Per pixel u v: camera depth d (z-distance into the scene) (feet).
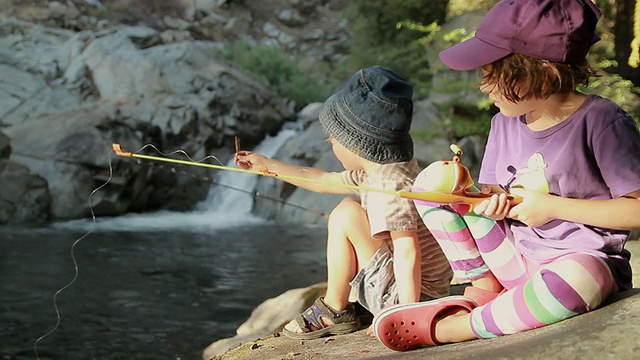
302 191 41.16
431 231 9.33
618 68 41.04
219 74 50.01
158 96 46.96
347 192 11.34
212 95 47.88
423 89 42.83
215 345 16.81
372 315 11.81
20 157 39.24
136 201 41.52
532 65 8.30
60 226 36.37
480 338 8.54
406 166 10.33
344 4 73.67
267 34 68.69
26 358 17.80
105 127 41.50
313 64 65.10
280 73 59.82
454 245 9.18
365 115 10.24
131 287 24.56
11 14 58.13
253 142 48.60
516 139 9.27
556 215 8.26
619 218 8.14
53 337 19.35
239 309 22.27
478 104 38.50
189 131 45.32
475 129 39.55
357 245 10.64
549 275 8.07
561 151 8.70
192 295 23.75
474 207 8.49
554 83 8.34
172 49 50.80
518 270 8.95
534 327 8.11
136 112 45.03
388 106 10.24
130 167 40.68
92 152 39.99
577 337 7.32
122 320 20.93
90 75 48.65
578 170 8.61
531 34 8.26
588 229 8.54
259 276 26.61
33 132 40.52
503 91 8.55
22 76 47.01
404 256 9.91
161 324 20.61
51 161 39.22
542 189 8.79
